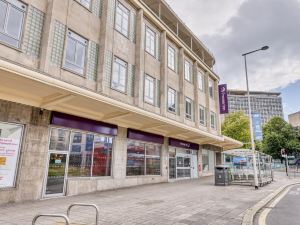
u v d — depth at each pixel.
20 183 8.97
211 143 26.27
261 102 131.12
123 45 14.76
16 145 9.12
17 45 9.41
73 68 11.52
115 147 13.69
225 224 6.32
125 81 14.75
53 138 10.48
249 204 9.25
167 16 22.17
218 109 28.69
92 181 11.89
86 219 6.60
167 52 20.00
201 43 26.27
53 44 10.53
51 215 3.73
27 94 9.24
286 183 19.64
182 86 20.94
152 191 12.55
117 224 6.14
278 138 47.09
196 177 23.12
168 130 17.84
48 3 10.52
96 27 13.06
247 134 39.66
